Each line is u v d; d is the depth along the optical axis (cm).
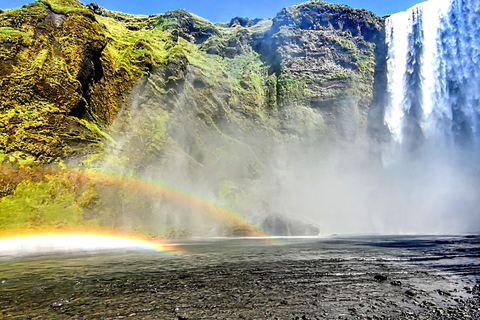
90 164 4116
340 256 1475
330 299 686
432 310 601
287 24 8062
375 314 579
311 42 7819
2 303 667
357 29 8144
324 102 7162
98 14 8012
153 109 5450
